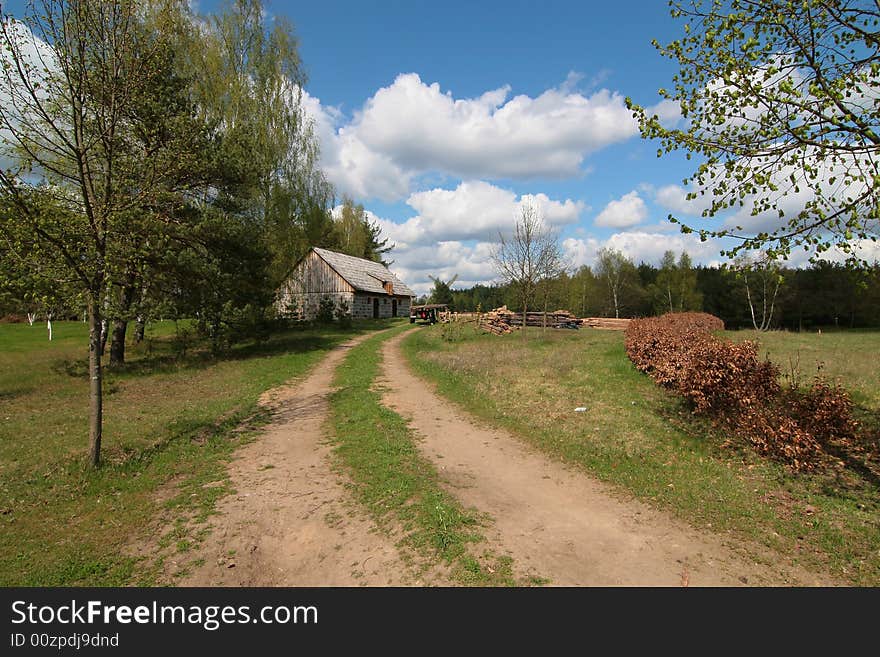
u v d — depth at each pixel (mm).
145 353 20688
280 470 7125
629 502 5773
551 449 7754
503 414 9828
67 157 7438
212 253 18281
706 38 5504
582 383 12305
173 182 12938
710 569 4312
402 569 4398
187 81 17656
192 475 7016
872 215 4402
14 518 5621
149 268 15453
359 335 27719
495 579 4168
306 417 10250
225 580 4406
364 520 5395
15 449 8039
